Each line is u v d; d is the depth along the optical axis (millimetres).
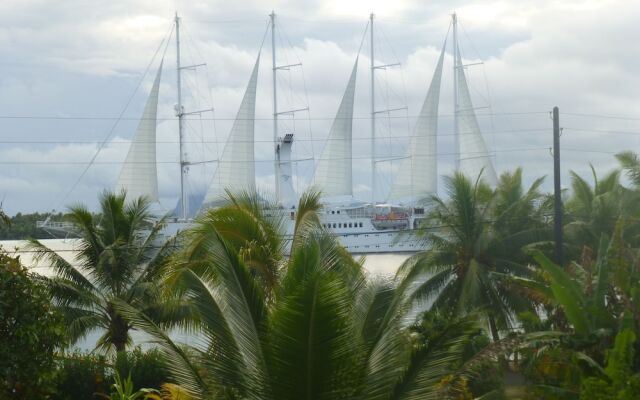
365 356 24750
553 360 35438
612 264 38094
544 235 66000
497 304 62469
